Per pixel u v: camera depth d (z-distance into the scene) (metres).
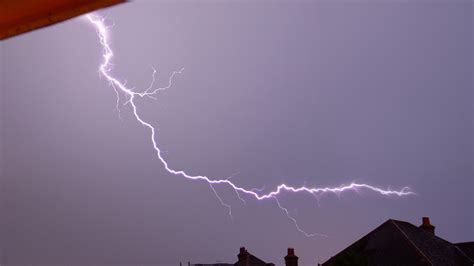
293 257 29.31
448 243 28.73
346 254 22.17
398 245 25.94
